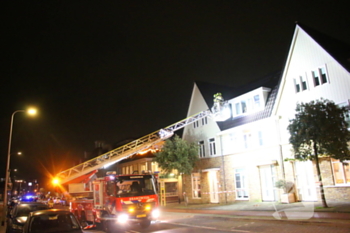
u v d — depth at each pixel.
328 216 13.21
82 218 16.92
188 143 29.70
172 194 35.28
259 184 22.98
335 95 18.59
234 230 12.55
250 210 18.55
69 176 21.55
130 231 14.27
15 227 13.02
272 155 22.22
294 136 16.05
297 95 20.91
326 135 14.55
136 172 14.94
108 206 13.92
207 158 28.69
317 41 19.80
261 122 23.14
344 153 14.70
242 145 25.02
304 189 19.94
